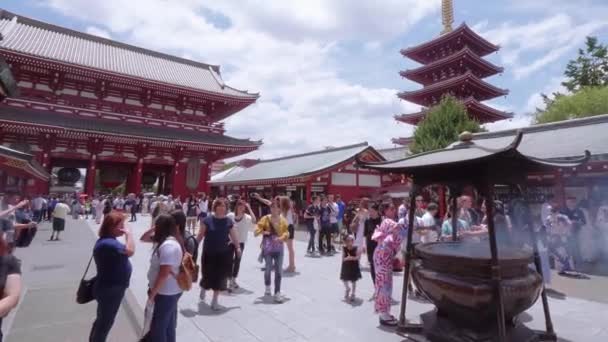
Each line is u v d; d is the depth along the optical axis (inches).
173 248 148.1
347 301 261.3
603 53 1348.4
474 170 175.5
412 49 1717.5
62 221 584.4
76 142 1189.1
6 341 188.1
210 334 197.2
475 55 1519.4
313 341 188.5
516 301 163.3
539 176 508.1
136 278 327.9
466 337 168.6
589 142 450.3
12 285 98.3
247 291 290.4
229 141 1496.1
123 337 192.4
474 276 165.0
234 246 278.4
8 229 297.7
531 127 595.5
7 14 1346.0
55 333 200.4
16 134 1064.2
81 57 1321.4
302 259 447.5
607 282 334.3
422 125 1136.8
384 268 214.8
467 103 1469.0
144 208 1164.5
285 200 355.9
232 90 1647.4
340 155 1141.7
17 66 1115.9
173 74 1589.6
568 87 1454.2
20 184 727.1
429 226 310.2
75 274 347.3
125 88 1342.3
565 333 203.5
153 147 1342.3
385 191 1090.1
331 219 496.4
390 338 192.4
